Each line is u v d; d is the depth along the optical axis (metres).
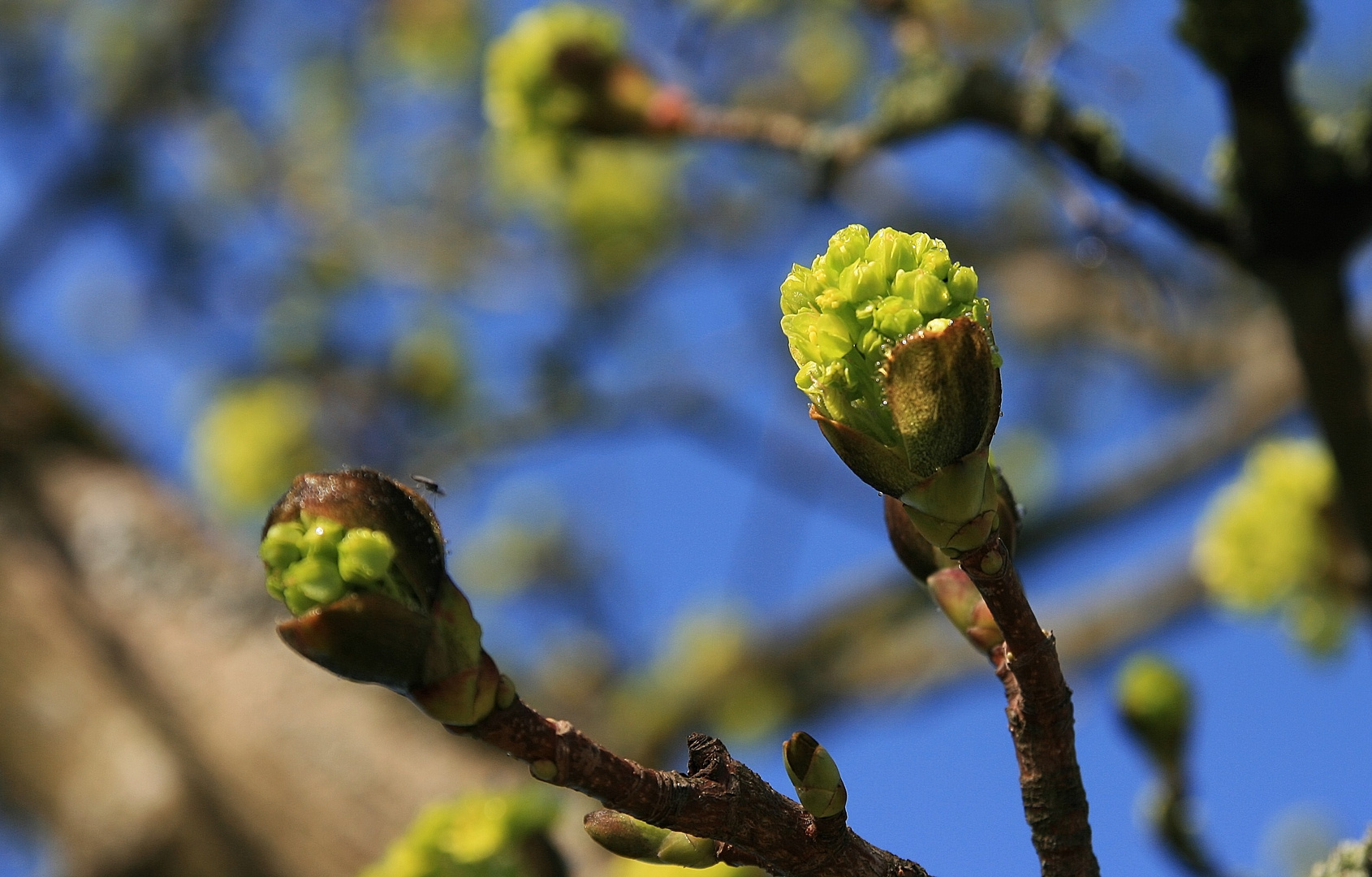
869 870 1.05
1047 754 1.08
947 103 2.23
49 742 3.09
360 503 0.97
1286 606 2.61
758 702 5.24
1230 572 2.64
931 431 0.94
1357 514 2.03
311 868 2.73
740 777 1.03
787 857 1.04
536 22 2.61
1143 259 2.07
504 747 0.98
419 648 0.95
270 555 0.97
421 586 0.97
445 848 1.38
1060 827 1.08
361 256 5.88
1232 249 1.99
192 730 2.97
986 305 0.97
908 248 0.99
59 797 3.04
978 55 2.24
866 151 2.36
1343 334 1.96
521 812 1.40
